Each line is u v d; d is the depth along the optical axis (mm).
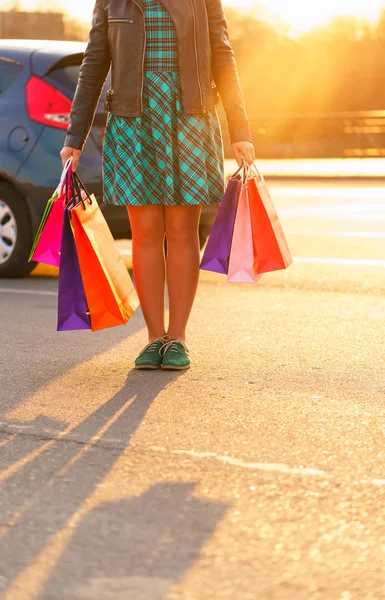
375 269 13773
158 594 4043
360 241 16641
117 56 7398
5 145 13000
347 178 33312
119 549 4492
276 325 9969
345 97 72250
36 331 9656
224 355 8523
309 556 4402
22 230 13094
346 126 49062
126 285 7410
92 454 5840
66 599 4012
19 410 6797
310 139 49281
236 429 6316
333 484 5312
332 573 4234
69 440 6109
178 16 7293
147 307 7949
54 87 13062
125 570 4270
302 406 6867
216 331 9641
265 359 8383
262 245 7215
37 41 13797
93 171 12477
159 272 7910
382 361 8336
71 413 6707
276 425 6406
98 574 4234
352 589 4090
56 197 7391
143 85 7371
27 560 4379
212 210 13508
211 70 7523
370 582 4152
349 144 49031
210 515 4887
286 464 5637
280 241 7207
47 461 5723
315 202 23938
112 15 7406
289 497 5129
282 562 4344
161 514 4906
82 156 12453
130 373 7855
